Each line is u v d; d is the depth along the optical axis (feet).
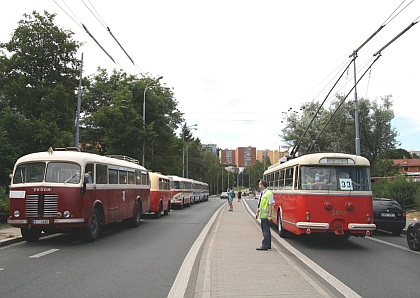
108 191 46.60
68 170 39.37
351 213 38.83
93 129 109.29
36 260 31.40
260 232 51.88
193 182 156.25
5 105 79.30
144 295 21.29
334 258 33.63
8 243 39.42
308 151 65.98
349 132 118.42
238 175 557.74
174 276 25.90
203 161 322.75
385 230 54.19
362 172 39.78
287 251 37.45
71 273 26.68
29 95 78.84
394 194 86.02
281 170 49.62
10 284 23.57
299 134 135.33
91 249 37.09
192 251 36.17
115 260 31.53
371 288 23.00
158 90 153.99
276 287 21.42
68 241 42.27
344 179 39.42
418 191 82.02
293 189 41.42
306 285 21.88
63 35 83.56
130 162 59.62
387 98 119.34
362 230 38.42
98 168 43.96
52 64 84.07
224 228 56.85
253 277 23.90
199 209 117.08
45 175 38.88
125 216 53.36
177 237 46.88
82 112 127.44
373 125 118.62
